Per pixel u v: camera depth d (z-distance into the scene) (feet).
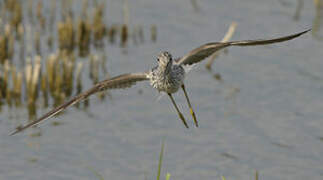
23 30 69.31
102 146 49.29
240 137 50.37
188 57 32.04
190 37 67.92
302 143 49.24
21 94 57.00
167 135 50.83
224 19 71.72
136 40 68.23
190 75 60.70
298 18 70.90
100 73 60.54
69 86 57.98
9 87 58.08
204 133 51.06
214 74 60.90
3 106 55.11
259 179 44.86
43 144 49.29
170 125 52.39
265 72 60.54
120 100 56.54
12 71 55.77
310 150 48.34
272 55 63.67
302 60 62.18
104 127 52.06
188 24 71.05
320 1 72.74
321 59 62.08
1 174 45.14
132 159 47.65
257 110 54.29
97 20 69.56
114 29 69.77
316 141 49.39
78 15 74.23
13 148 48.62
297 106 54.60
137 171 46.09
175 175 45.50
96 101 56.39
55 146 49.08
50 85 57.26
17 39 68.18
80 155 47.98
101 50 66.59
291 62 61.93
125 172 45.93
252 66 61.87
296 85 57.88
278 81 58.75
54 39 68.69
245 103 55.47
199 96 56.85
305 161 47.01
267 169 46.11
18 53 64.85
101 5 71.41
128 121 53.01
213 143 49.60
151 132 51.31
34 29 70.74
